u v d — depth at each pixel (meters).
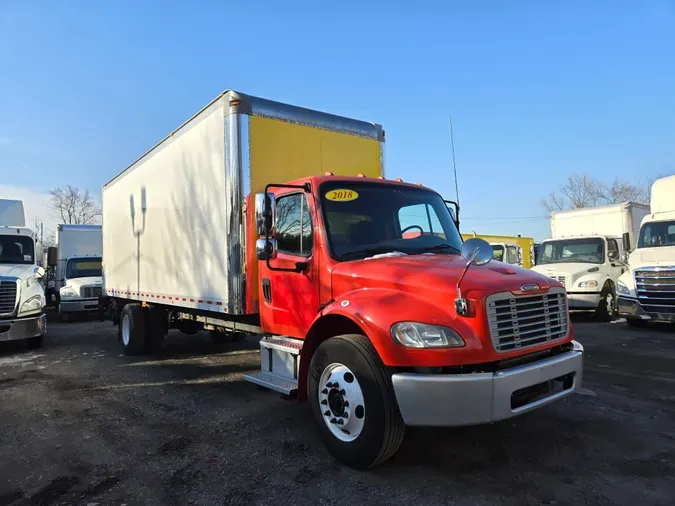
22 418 5.53
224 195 5.96
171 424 5.22
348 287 4.42
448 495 3.48
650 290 10.90
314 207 4.84
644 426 4.82
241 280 5.82
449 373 3.55
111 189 10.69
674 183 11.66
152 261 8.34
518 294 3.86
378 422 3.67
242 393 6.45
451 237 5.51
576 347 4.30
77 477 3.95
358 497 3.48
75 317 18.28
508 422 4.93
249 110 5.91
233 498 3.54
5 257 11.30
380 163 7.31
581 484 3.62
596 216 16.03
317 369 4.21
